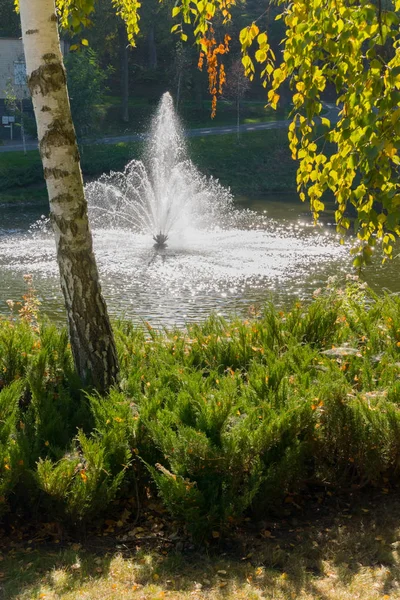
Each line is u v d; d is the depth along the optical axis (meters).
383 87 3.87
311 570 4.01
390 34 3.80
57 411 5.20
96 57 54.84
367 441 4.80
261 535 4.42
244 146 54.50
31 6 5.02
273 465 4.62
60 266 5.45
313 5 4.01
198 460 4.41
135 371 5.80
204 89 70.75
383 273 19.34
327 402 4.87
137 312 15.20
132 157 51.97
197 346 6.41
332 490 4.95
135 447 4.73
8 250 23.45
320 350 6.38
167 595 3.74
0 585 3.84
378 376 5.61
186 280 18.52
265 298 16.59
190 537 4.39
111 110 64.81
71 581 3.87
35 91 5.14
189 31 68.75
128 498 4.75
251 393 5.18
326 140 4.20
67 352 6.03
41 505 4.57
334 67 4.15
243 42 4.48
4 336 6.11
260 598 3.69
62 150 5.21
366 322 6.86
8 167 47.06
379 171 3.75
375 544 4.19
